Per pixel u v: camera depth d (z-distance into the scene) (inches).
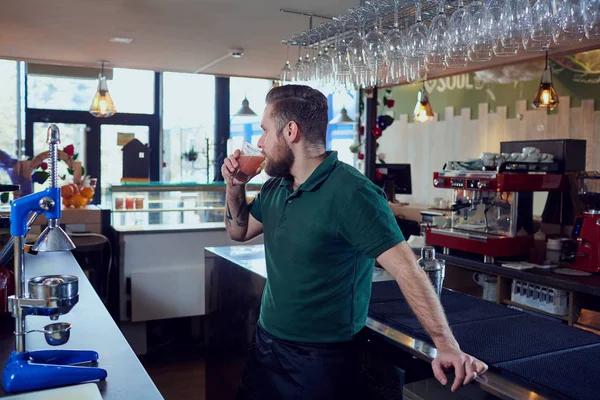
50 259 116.2
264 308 78.5
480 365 57.3
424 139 358.3
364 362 77.2
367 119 211.5
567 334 70.0
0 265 77.2
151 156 330.3
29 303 56.8
